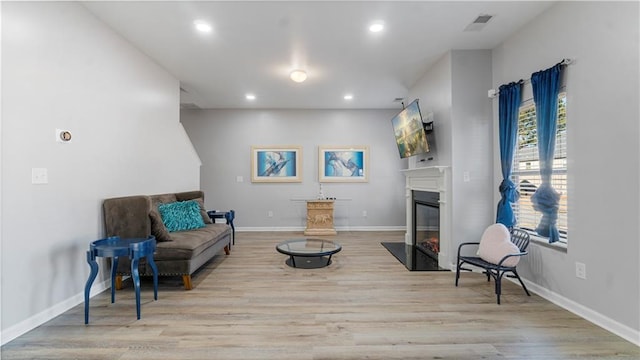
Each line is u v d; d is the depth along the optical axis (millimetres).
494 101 3355
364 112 6277
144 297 2652
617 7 2010
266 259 3947
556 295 2535
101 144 2787
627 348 1860
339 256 4105
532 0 2477
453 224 3443
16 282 1982
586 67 2234
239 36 3107
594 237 2188
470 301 2582
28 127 2078
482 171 3418
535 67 2770
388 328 2113
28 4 2074
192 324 2158
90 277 2211
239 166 6238
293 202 6250
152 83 3688
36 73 2137
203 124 6203
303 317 2277
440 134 3715
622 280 1999
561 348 1863
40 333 2020
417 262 3787
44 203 2191
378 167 6289
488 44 3303
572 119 2361
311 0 2488
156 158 3766
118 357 1762
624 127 1975
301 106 6035
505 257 2521
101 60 2789
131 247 2234
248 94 5172
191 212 3705
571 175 2377
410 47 3375
